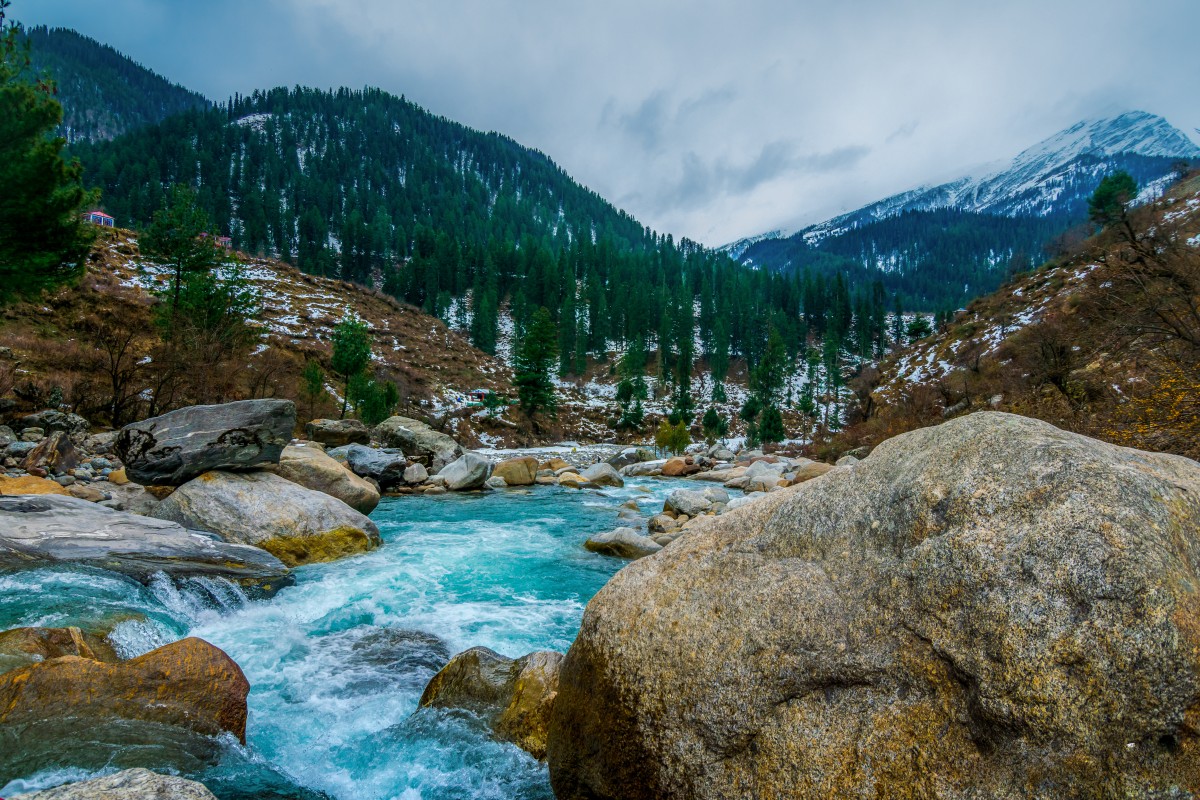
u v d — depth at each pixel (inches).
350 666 221.8
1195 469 109.3
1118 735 75.5
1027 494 94.3
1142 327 642.8
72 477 422.6
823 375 4040.4
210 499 361.4
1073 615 81.7
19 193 431.5
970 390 1151.6
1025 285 1680.6
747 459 1318.9
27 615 200.7
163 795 94.0
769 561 119.6
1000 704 82.5
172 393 861.2
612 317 4598.9
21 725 136.2
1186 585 79.0
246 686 173.6
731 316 4616.1
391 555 385.7
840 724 94.7
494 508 621.9
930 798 84.1
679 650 114.6
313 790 148.9
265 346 1636.3
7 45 438.6
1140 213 1323.8
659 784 108.7
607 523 534.3
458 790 151.0
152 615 229.1
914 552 99.5
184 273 1221.7
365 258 5093.5
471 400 2322.8
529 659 189.8
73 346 1008.2
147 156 5772.6
